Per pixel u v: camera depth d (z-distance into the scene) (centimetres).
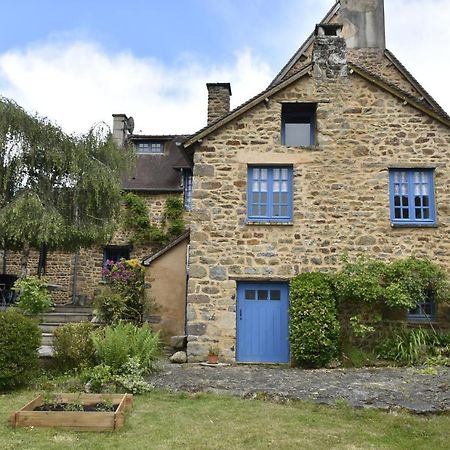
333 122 1145
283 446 553
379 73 1491
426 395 753
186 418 653
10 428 598
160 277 1372
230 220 1116
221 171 1134
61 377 851
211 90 1532
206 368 998
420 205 1120
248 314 1102
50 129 1395
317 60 1169
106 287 1431
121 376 811
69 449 535
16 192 1352
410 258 1084
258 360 1083
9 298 1456
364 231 1104
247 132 1145
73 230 1379
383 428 626
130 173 1598
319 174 1127
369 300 1052
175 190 1792
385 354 1041
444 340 1045
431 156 1125
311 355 1008
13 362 783
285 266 1097
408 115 1141
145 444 555
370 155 1130
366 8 1549
